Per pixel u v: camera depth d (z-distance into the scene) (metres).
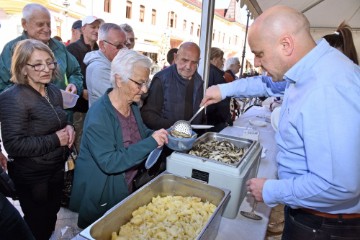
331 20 4.80
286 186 0.71
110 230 0.75
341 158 0.58
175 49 2.88
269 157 1.58
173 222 0.84
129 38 2.44
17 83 1.24
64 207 1.77
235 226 0.90
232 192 0.92
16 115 1.18
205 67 2.27
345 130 0.58
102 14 9.50
